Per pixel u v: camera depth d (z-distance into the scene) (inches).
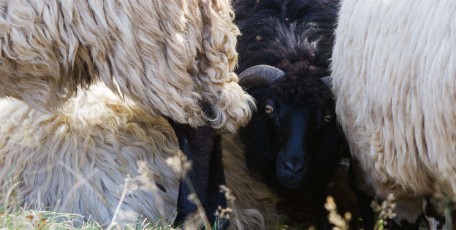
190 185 278.8
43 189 294.2
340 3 315.3
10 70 259.8
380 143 260.4
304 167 290.5
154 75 265.3
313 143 296.4
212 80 275.7
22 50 254.8
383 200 279.6
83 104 306.5
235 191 312.0
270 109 297.7
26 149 299.7
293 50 310.3
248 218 311.3
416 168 251.9
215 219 285.4
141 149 302.2
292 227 323.3
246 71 304.5
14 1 251.8
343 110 281.3
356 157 284.8
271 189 315.3
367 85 259.3
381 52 252.1
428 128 238.7
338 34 278.4
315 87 291.7
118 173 296.0
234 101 277.9
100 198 289.7
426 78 235.1
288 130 292.7
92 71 266.7
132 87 264.8
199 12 270.4
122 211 284.2
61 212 287.1
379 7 255.4
